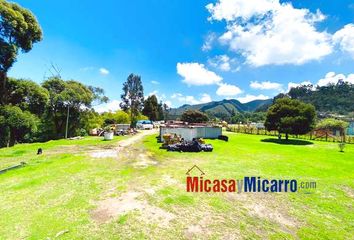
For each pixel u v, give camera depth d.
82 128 54.41
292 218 10.20
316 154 28.72
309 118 42.69
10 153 23.75
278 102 47.31
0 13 30.00
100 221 9.04
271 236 8.52
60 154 23.39
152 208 10.41
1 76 34.38
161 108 117.62
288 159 24.33
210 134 44.38
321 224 9.73
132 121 79.12
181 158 22.83
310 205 11.80
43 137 48.06
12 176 15.06
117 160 21.02
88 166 18.23
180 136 34.94
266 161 22.72
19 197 11.40
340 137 49.12
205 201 11.55
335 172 19.11
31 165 18.19
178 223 9.11
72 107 48.59
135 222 9.02
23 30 33.12
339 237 8.73
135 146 30.33
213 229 8.77
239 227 9.06
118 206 10.52
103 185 13.50
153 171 17.19
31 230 8.23
